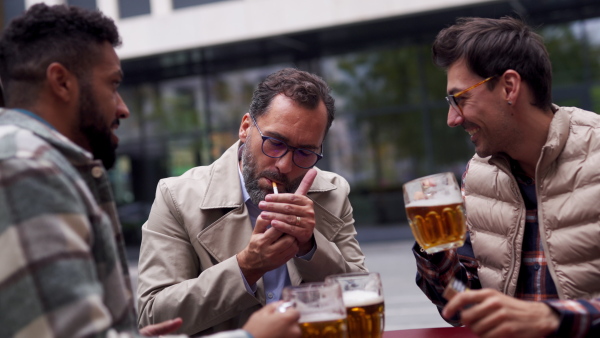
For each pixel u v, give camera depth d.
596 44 10.44
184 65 12.73
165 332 1.52
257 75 12.52
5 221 1.06
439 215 1.51
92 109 1.33
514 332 1.33
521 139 1.85
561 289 1.79
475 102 1.83
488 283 1.98
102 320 1.07
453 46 1.86
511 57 1.79
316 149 2.07
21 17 1.31
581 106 10.52
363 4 10.84
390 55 11.76
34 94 1.29
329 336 1.32
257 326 1.27
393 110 11.72
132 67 12.73
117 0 12.13
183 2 12.00
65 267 1.05
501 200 1.98
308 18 11.12
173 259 2.13
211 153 12.71
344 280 1.48
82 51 1.31
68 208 1.11
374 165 11.78
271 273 2.19
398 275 7.82
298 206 1.87
